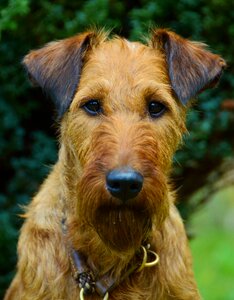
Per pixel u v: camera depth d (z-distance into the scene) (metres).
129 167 4.27
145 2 6.58
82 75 4.82
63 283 4.86
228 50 6.64
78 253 4.85
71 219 4.86
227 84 6.72
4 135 6.91
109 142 4.39
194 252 11.74
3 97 6.80
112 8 6.57
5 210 6.84
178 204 7.13
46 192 5.09
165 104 4.68
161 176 4.44
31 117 7.00
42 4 6.54
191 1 6.52
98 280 4.81
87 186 4.40
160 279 4.91
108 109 4.57
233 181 7.26
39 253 4.94
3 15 6.27
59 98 4.77
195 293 5.08
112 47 4.85
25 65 5.04
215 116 6.60
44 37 6.62
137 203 4.38
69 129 4.74
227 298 9.41
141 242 4.71
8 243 6.71
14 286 5.45
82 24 6.42
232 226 13.77
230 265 10.91
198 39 6.56
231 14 6.52
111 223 4.48
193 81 4.85
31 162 6.80
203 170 6.98
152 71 4.73
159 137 4.63
